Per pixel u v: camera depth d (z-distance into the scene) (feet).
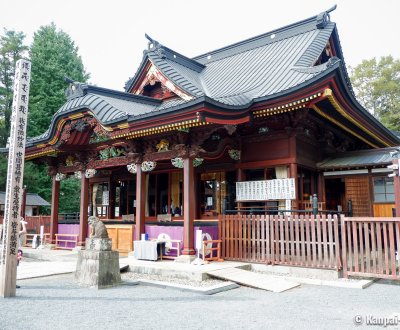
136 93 56.39
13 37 121.70
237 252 38.65
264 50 64.28
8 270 26.30
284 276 33.86
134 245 41.42
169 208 59.11
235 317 20.95
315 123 47.34
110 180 69.41
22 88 28.17
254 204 48.70
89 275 30.30
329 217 32.96
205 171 52.21
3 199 108.68
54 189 58.75
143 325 19.27
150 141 44.57
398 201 35.22
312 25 61.46
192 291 27.96
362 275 31.35
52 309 22.68
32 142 54.75
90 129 50.49
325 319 20.61
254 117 42.22
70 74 127.13
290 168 43.14
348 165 46.37
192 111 35.09
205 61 73.05
